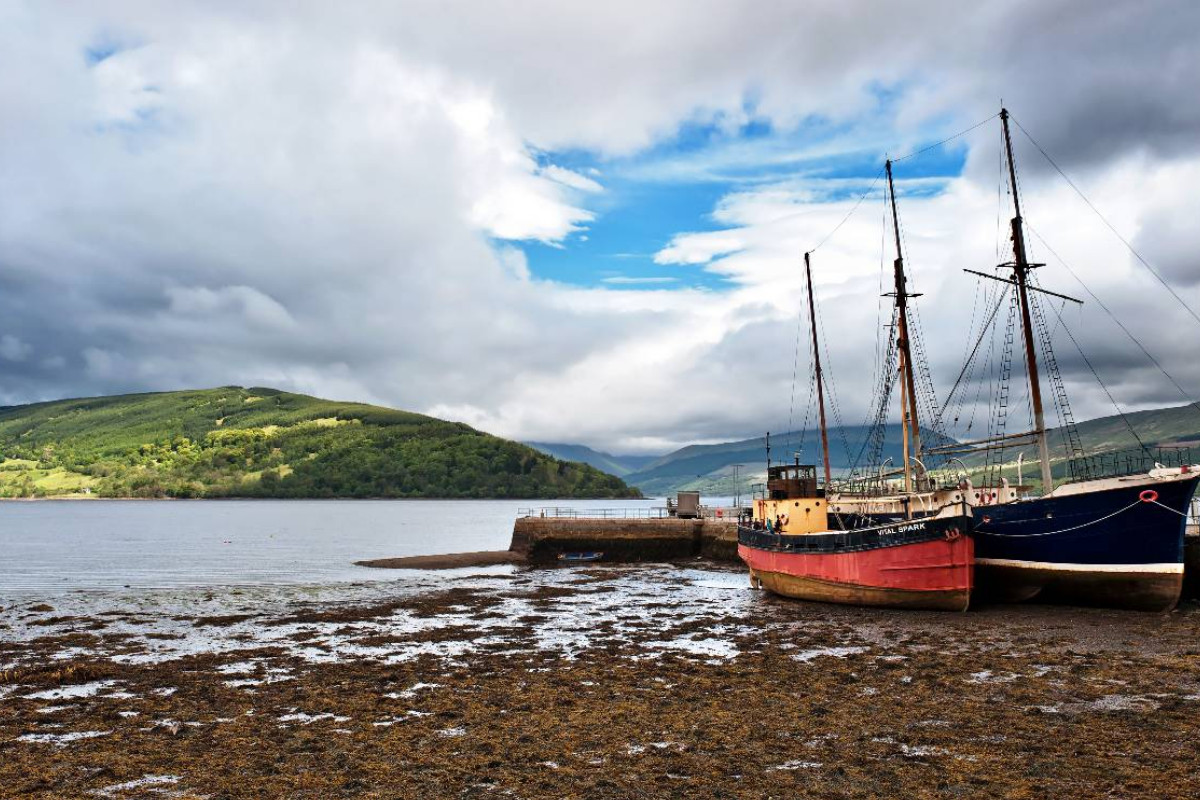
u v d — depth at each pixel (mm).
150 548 94938
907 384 51219
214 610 42844
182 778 16172
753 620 37031
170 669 27266
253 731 19469
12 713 21484
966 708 20484
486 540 112625
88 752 17891
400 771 16406
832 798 14641
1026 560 37094
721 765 16500
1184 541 35031
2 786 15805
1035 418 41156
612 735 18734
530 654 29312
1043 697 21375
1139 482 33500
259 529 139250
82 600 47125
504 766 16625
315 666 27578
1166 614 33625
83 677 25953
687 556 72625
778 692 22766
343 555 85125
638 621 37375
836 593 40750
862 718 19781
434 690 23609
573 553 71812
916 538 36719
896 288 52406
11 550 91375
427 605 43469
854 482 62000
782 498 49094
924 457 56125
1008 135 43188
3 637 35062
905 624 34312
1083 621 33156
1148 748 16781
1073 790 14609
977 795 14562
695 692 22953
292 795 15188
